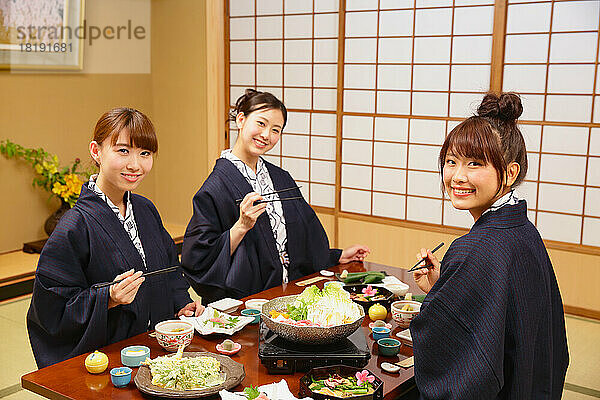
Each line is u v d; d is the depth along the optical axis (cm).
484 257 155
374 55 476
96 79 593
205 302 270
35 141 549
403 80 466
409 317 208
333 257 293
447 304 156
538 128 418
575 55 397
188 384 162
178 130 641
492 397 151
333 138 509
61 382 169
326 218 523
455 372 155
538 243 166
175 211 662
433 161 462
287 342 185
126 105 625
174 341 184
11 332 381
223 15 536
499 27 418
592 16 387
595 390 311
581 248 412
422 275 207
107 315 192
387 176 486
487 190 158
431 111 457
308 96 516
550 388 167
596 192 403
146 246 218
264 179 280
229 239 254
